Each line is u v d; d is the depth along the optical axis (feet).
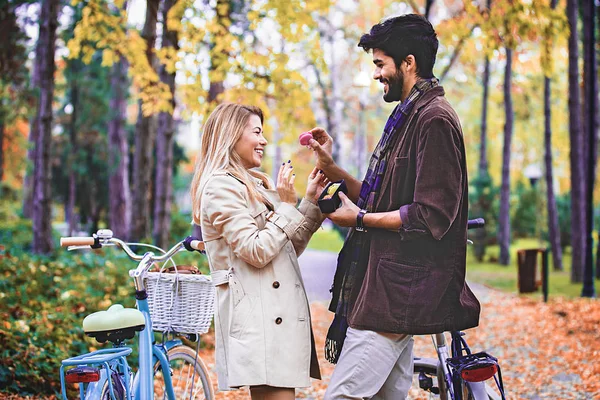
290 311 10.43
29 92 60.85
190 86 29.58
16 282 25.21
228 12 30.81
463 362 9.89
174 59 29.22
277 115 31.48
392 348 9.85
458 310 9.72
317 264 61.21
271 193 11.05
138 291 11.07
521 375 22.85
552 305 38.42
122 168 83.92
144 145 42.86
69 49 30.04
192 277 11.03
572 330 30.73
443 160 9.32
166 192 38.11
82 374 8.93
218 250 10.56
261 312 10.31
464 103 110.01
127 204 85.92
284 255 10.59
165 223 38.17
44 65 35.42
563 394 20.08
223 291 10.61
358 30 85.25
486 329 31.89
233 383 10.16
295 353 10.34
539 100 89.40
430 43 10.04
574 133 49.03
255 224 10.30
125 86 82.79
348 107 104.68
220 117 10.86
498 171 108.06
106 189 89.45
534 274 44.27
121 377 10.36
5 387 16.65
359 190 11.46
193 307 11.14
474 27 35.91
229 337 10.35
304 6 29.45
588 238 41.52
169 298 11.11
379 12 78.84
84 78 81.46
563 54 61.11
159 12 32.65
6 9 56.24
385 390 11.07
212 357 23.68
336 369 10.03
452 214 9.29
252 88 30.19
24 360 17.11
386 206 10.10
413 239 9.45
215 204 10.30
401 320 9.53
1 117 62.18
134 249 36.45
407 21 10.00
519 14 31.89
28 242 54.70
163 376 11.66
